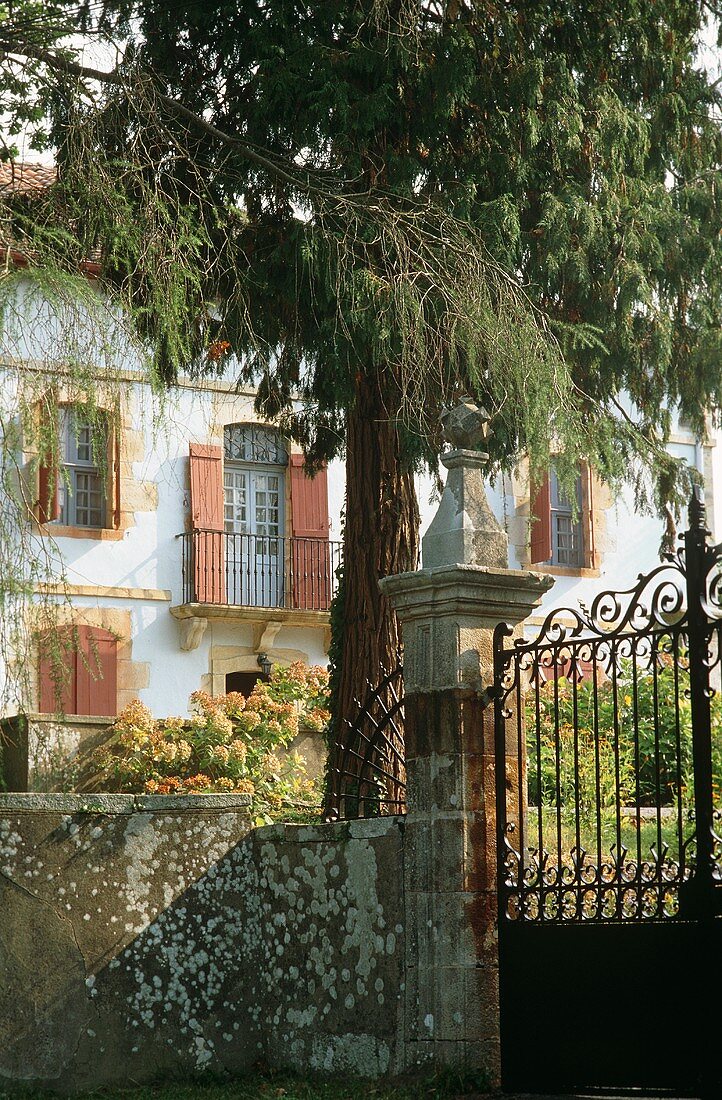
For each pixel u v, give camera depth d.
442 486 9.65
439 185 9.21
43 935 6.86
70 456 17.14
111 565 17.09
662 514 10.35
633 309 9.71
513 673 6.39
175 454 17.55
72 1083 6.78
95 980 6.93
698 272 10.04
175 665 17.50
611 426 9.30
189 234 7.86
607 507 20.08
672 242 9.84
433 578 6.38
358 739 8.90
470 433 6.68
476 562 6.43
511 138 9.23
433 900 6.29
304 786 12.04
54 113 8.40
